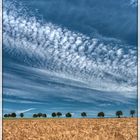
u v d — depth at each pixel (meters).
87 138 17.14
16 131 19.56
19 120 27.20
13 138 17.58
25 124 23.94
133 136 17.98
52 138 17.42
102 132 18.72
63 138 17.36
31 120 27.91
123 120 26.50
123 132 18.83
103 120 27.30
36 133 18.92
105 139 17.27
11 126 22.14
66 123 25.03
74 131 18.95
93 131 19.02
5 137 17.67
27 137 17.78
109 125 22.66
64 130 19.72
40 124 24.16
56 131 19.34
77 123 24.86
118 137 17.81
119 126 21.78
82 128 20.81
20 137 17.86
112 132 18.80
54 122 26.00
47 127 21.67
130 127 20.97
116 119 27.47
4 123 23.25
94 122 25.59
